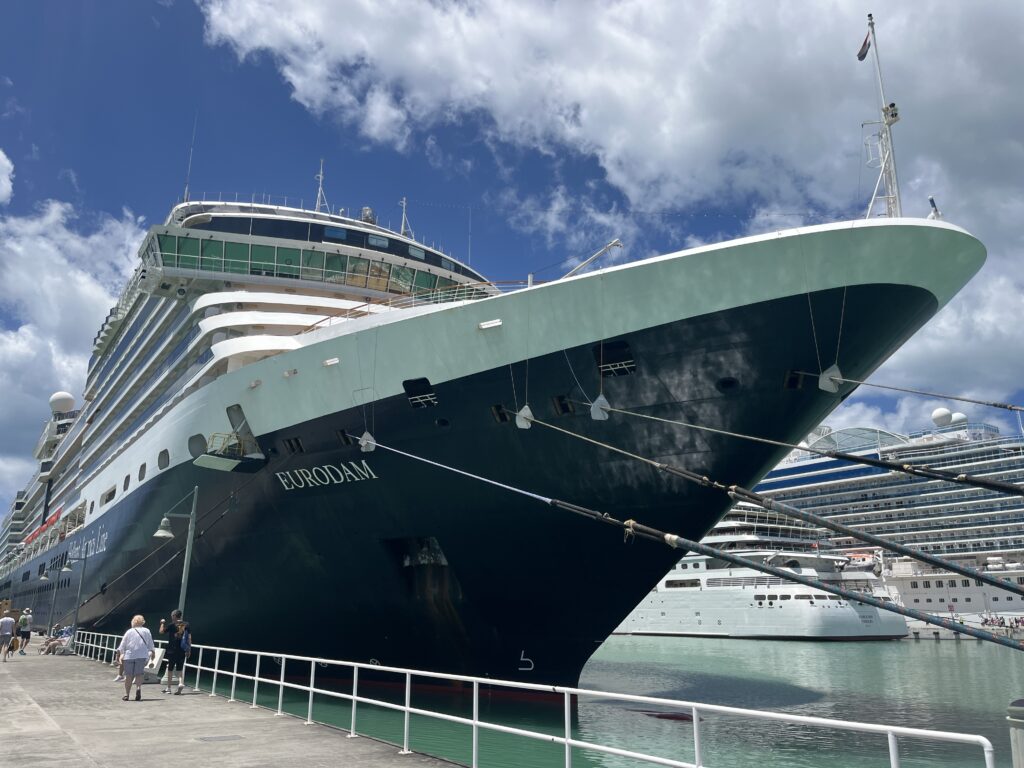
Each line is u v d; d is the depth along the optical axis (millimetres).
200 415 18594
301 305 20047
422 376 13875
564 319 12617
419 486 14414
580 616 14562
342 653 17609
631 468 12867
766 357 11828
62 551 36719
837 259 11242
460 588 14945
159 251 21203
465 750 13070
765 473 13297
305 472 15812
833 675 29594
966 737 4059
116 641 24562
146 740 9391
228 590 18953
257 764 7941
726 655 39719
